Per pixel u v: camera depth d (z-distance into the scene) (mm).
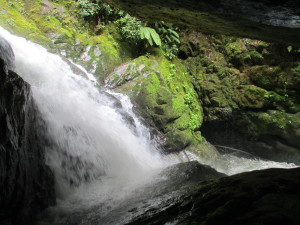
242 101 8961
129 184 4988
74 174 4887
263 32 3873
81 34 9000
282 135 8680
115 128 6637
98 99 7102
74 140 5320
